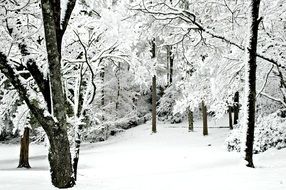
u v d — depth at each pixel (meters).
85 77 11.62
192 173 10.64
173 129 35.47
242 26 13.12
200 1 13.43
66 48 10.76
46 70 7.61
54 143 7.37
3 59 7.25
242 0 12.85
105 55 10.13
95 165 18.94
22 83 7.34
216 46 13.70
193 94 17.66
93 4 10.51
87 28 10.37
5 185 7.62
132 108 43.22
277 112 17.69
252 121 10.70
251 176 8.51
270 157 13.56
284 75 14.73
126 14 10.32
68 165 7.50
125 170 15.95
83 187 7.69
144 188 7.71
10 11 7.82
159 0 12.45
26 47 7.71
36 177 9.84
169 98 41.00
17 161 25.78
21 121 16.92
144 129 37.34
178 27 12.98
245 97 10.84
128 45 9.75
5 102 17.11
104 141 35.25
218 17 13.25
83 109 9.77
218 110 16.30
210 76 15.14
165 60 39.88
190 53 14.22
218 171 10.23
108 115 36.78
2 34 7.86
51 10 7.10
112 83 39.72
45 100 7.52
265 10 12.42
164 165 16.80
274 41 13.07
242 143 10.85
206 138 29.27
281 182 7.20
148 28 13.23
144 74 10.86
